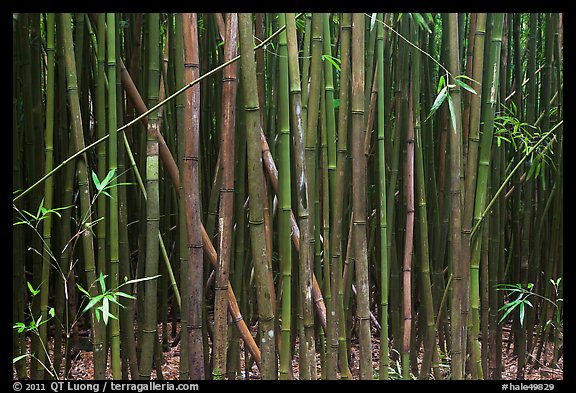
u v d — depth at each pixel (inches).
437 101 62.3
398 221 113.7
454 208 65.3
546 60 112.7
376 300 136.6
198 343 57.3
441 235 89.3
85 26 91.5
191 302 56.7
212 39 114.6
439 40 141.7
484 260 88.0
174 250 132.4
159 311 139.0
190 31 53.7
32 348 80.6
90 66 105.0
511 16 115.3
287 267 58.9
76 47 76.8
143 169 91.9
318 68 59.7
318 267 70.5
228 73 54.6
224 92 54.9
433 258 105.4
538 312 139.9
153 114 61.6
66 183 72.4
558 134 110.7
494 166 97.1
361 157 58.8
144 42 93.8
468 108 74.2
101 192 66.0
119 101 72.5
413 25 73.6
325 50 63.8
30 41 81.9
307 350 60.7
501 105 105.4
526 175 120.0
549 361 124.9
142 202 95.2
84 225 66.6
